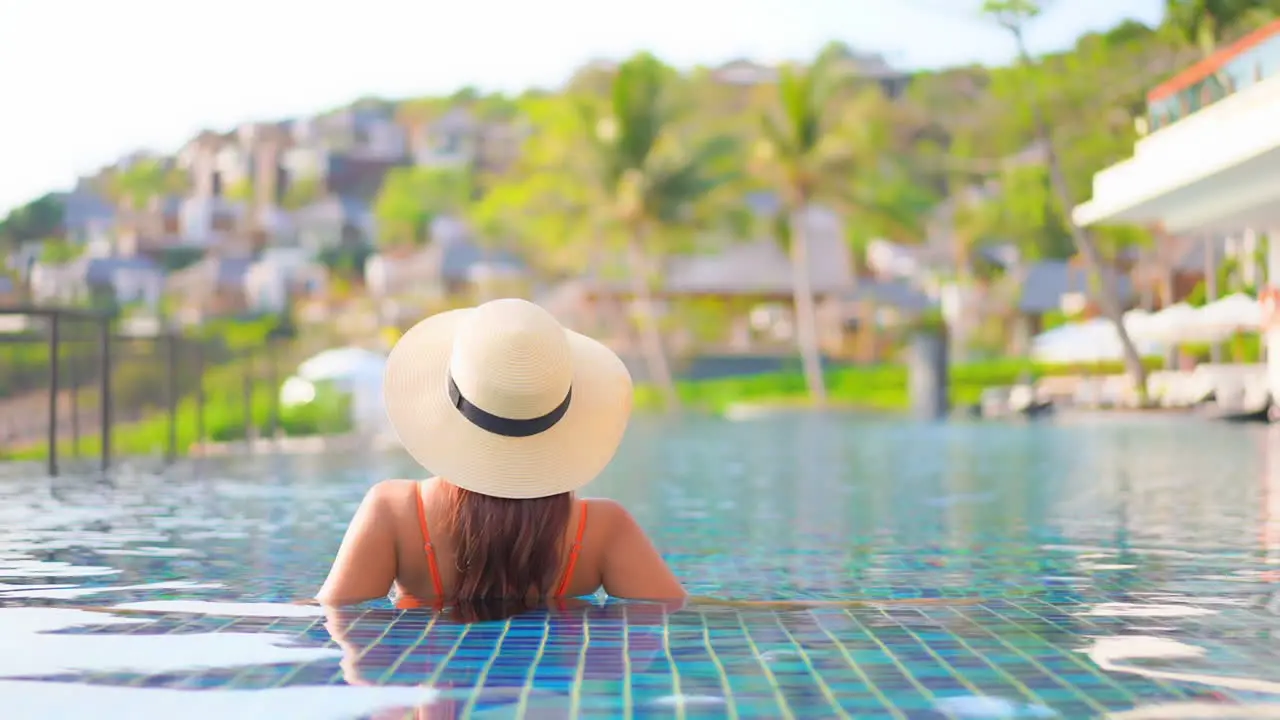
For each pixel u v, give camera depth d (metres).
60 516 6.69
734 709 2.24
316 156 115.75
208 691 2.39
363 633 3.00
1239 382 23.34
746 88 89.94
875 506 7.55
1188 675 2.55
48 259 100.62
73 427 12.80
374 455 14.33
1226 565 4.64
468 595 3.45
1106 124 43.00
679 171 54.09
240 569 4.47
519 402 3.25
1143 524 6.30
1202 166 15.53
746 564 4.78
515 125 109.44
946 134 76.50
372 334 65.25
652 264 63.31
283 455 14.31
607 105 55.94
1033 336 66.06
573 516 3.52
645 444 17.12
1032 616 3.33
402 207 103.00
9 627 3.11
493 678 2.49
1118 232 49.75
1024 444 15.66
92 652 2.78
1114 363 41.78
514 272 78.69
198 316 79.75
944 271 74.44
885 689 2.41
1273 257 19.98
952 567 4.64
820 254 66.69
